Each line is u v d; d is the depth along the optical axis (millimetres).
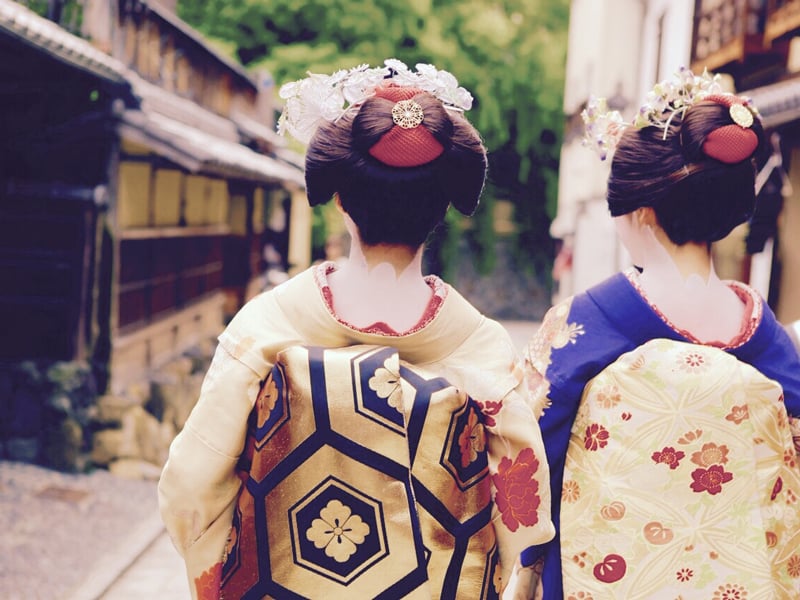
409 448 1436
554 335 1871
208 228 10250
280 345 1485
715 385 1711
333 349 1462
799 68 5512
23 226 6352
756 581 1713
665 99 1781
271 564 1422
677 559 1728
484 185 1607
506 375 1552
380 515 1407
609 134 1872
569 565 1800
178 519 1525
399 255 1531
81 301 6387
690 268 1801
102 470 6332
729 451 1721
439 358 1531
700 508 1728
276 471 1427
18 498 5559
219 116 10219
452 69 18438
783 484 1775
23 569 4438
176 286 8828
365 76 1527
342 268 1583
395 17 17016
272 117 12648
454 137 1491
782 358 1821
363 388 1415
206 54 9453
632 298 1811
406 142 1442
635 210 1811
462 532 1479
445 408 1452
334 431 1411
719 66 6449
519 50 19562
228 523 1558
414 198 1481
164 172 8125
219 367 1512
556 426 1825
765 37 5812
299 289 1527
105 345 6520
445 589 1453
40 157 6277
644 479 1737
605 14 10227
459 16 18625
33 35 4477
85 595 4156
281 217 13961
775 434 1747
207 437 1484
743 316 1832
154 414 7074
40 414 6223
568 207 13289
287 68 15711
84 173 6355
